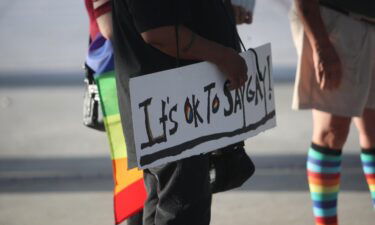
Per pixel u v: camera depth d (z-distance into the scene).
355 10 8.62
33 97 18.19
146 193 7.81
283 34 24.72
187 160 6.91
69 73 20.83
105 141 14.61
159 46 6.74
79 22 28.19
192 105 6.79
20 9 31.00
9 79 20.22
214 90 6.95
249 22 8.29
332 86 8.55
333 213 9.04
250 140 14.45
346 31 8.65
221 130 7.07
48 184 12.28
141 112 6.43
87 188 12.05
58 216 10.85
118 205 7.69
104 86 7.70
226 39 7.17
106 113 7.71
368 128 9.03
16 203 11.44
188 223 6.94
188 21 6.83
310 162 9.04
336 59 8.50
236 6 8.09
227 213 10.81
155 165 6.56
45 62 22.33
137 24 6.71
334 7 8.66
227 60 6.91
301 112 16.34
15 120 16.30
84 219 10.72
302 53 8.77
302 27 8.82
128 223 8.12
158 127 6.55
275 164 13.02
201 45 6.81
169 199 6.96
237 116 7.23
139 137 6.42
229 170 7.43
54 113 16.73
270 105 7.77
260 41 23.83
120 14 6.95
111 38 7.37
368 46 8.70
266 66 7.63
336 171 8.98
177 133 6.70
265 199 11.34
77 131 15.33
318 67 8.48
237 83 7.03
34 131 15.42
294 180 12.20
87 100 8.08
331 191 8.98
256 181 12.17
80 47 24.28
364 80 8.70
